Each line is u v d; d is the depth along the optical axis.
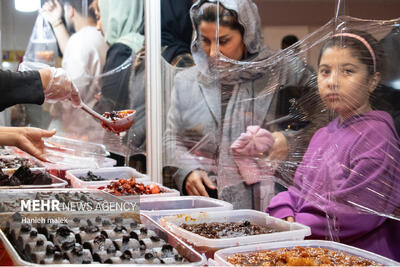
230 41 1.93
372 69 1.40
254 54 1.88
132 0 3.26
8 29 3.48
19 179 2.11
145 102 3.21
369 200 1.49
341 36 1.48
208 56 2.58
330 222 1.68
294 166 1.80
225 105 2.02
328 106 1.56
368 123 1.45
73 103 2.19
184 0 2.85
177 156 3.02
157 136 3.09
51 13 3.44
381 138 1.42
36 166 2.70
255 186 1.97
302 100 1.70
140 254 1.15
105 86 3.35
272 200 1.90
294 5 1.72
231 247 1.32
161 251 1.17
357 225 1.64
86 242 1.19
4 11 3.49
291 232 1.47
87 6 3.35
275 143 1.84
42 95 1.93
